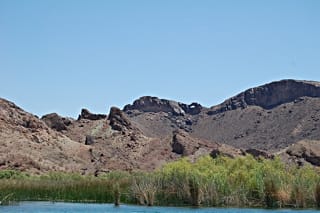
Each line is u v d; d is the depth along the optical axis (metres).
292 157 164.62
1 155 144.00
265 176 66.62
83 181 76.06
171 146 199.75
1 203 64.56
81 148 179.62
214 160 78.81
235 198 63.44
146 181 65.81
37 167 143.62
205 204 62.78
